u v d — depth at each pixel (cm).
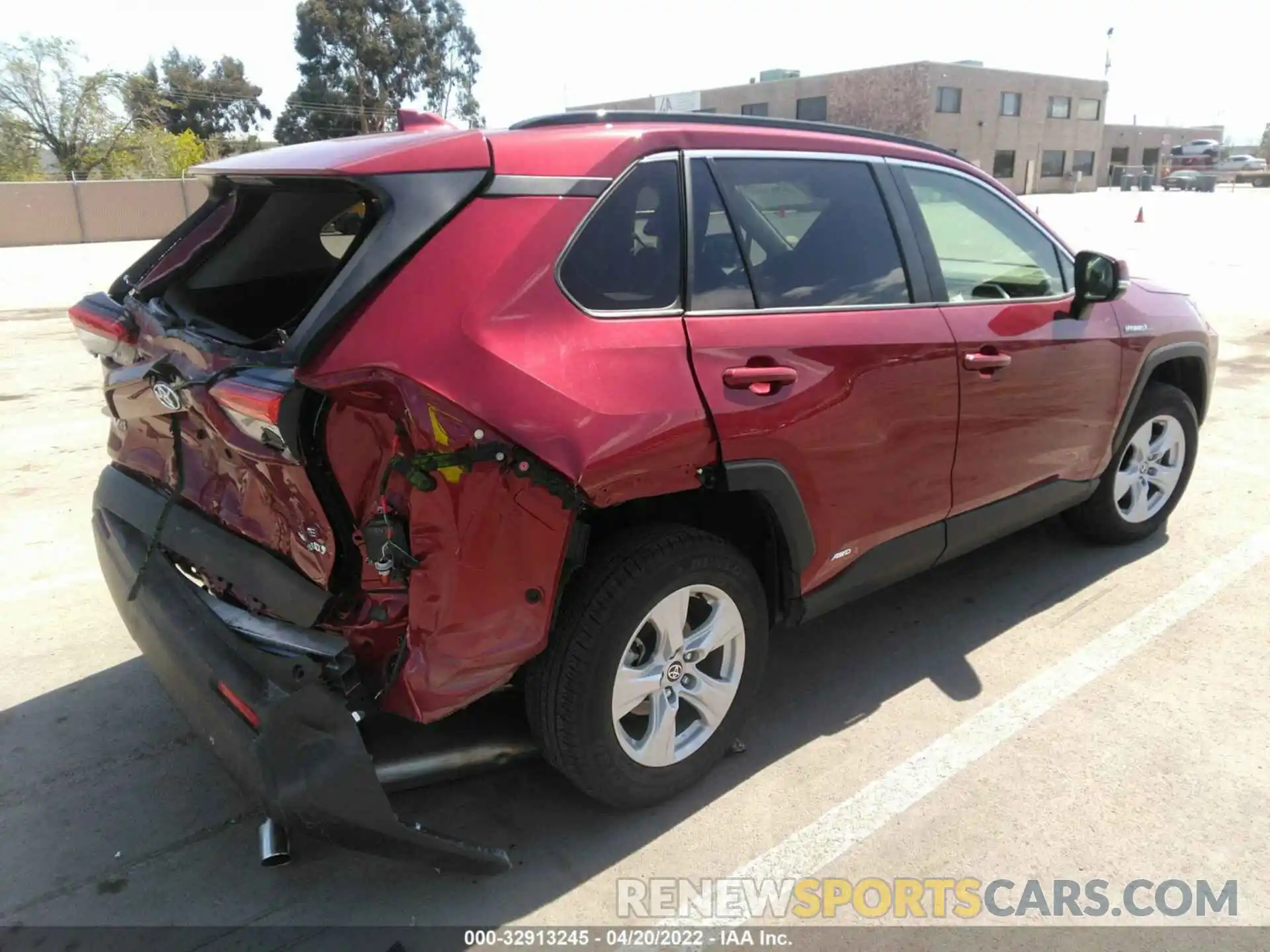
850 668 362
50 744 316
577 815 280
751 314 274
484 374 220
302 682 217
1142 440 446
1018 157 5138
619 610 249
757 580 287
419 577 220
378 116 6047
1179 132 7012
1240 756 303
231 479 238
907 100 4584
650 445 242
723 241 275
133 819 279
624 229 255
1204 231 2359
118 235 3266
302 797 208
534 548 230
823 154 309
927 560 345
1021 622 394
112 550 275
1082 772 296
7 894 251
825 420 284
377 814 218
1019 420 357
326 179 228
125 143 4338
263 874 258
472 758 265
